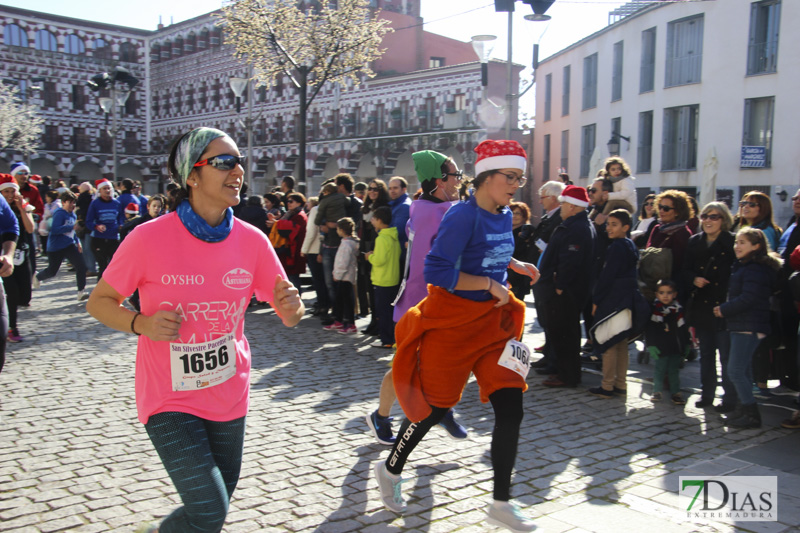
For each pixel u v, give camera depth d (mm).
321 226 9508
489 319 3389
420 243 4930
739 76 22297
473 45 12219
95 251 12453
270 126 45469
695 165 24000
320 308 10289
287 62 21016
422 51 43906
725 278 5684
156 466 4266
